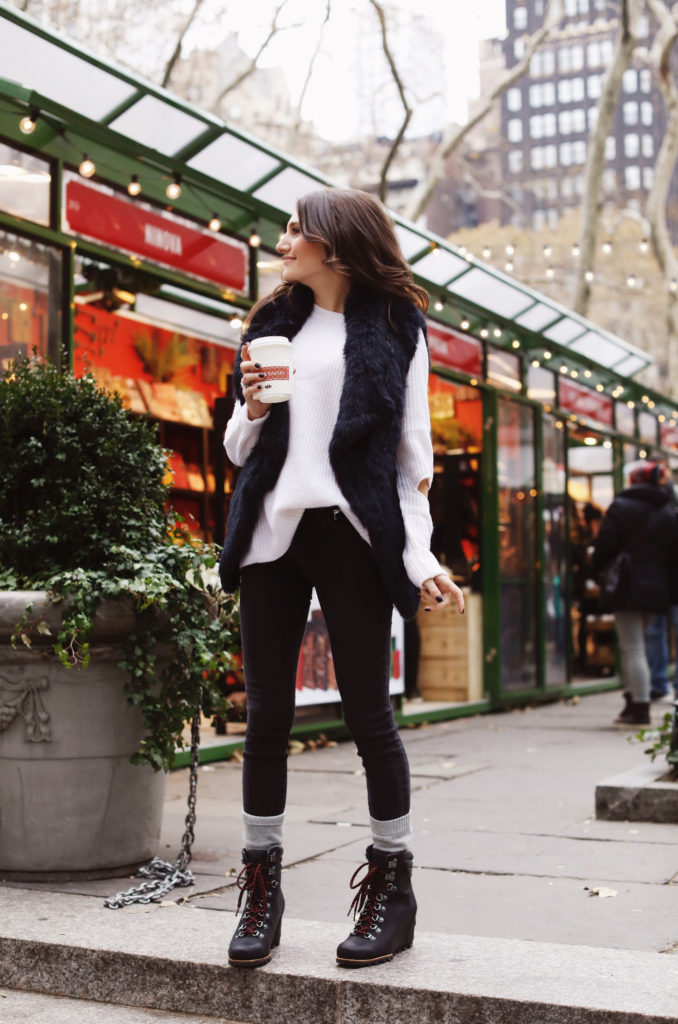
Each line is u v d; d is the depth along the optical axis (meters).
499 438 9.51
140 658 3.20
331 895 3.12
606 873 3.40
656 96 67.81
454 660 9.09
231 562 2.45
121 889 3.12
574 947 2.46
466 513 9.40
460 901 3.06
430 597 2.28
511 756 6.32
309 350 2.44
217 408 6.79
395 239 2.53
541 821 4.30
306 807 4.68
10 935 2.63
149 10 15.11
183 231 6.07
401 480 2.42
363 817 4.43
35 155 5.15
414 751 6.59
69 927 2.69
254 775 2.46
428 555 2.31
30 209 5.11
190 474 7.79
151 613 3.24
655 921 2.82
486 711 9.06
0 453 3.40
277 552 2.39
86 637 3.16
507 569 9.53
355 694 2.41
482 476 9.32
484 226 28.88
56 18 14.91
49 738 3.19
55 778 3.20
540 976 2.26
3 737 3.21
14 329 5.03
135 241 5.71
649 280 30.42
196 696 3.32
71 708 3.20
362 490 2.33
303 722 6.78
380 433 2.37
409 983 2.22
